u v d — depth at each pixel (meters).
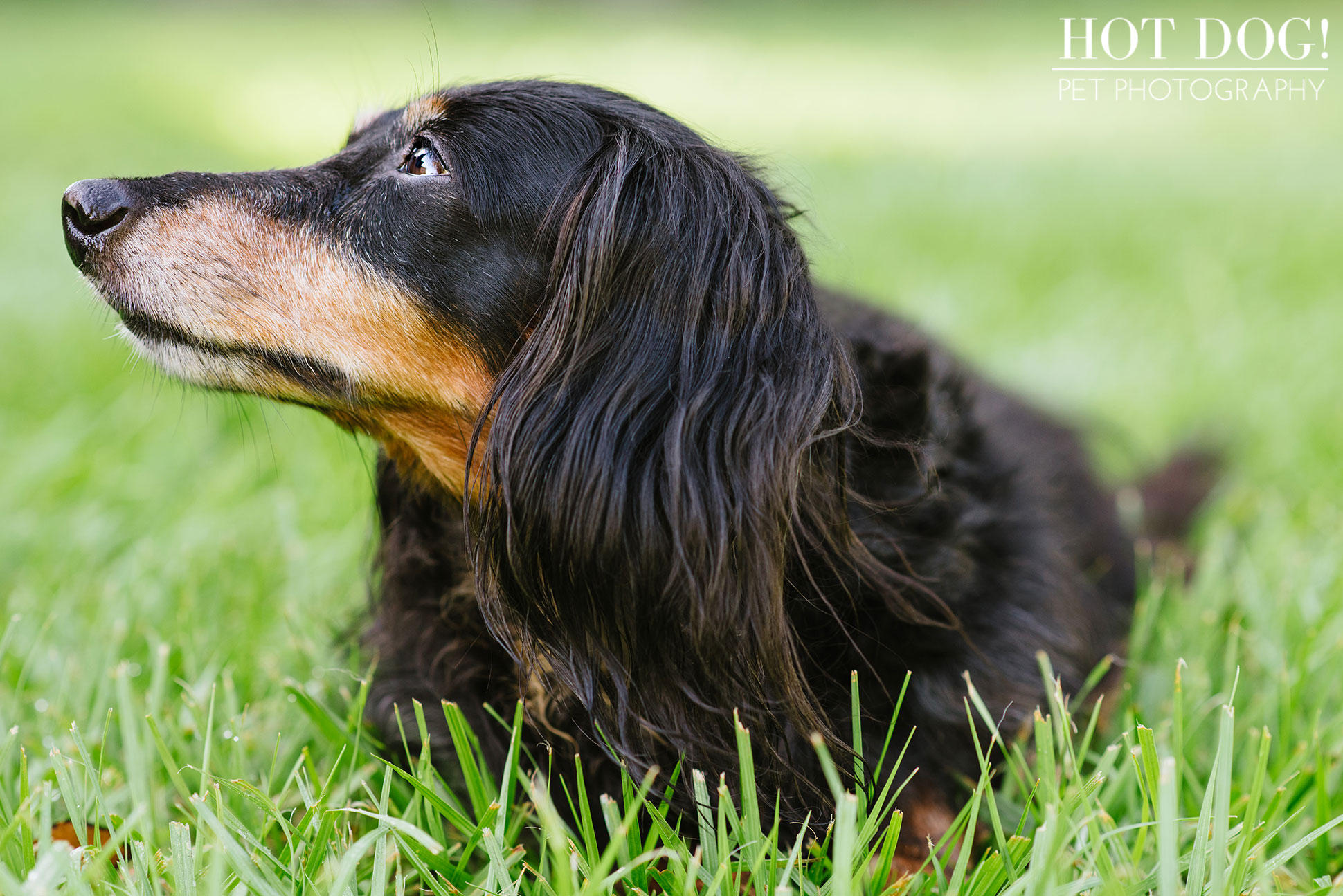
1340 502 3.10
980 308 5.00
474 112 1.84
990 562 2.06
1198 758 2.06
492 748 1.97
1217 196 7.33
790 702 1.65
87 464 3.22
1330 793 1.89
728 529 1.61
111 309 1.89
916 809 1.88
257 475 3.30
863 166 8.63
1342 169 8.02
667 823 1.76
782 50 17.89
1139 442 3.76
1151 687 2.26
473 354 1.83
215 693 2.18
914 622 1.85
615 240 1.68
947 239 6.21
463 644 2.02
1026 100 12.30
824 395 1.67
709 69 14.74
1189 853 1.62
